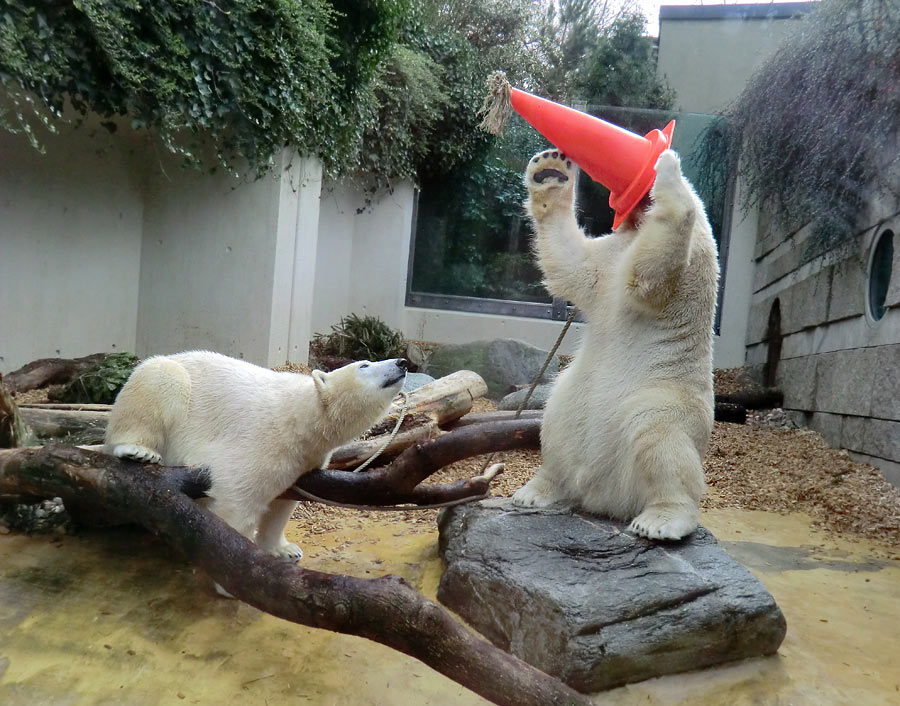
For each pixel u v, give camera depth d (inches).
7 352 318.0
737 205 513.0
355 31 386.9
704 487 154.1
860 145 286.8
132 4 258.4
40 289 328.8
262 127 327.6
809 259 373.7
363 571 165.9
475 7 543.8
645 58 488.1
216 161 358.9
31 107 299.4
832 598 169.6
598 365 159.3
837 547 208.1
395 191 546.6
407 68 459.8
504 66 541.3
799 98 335.3
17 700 107.6
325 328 527.2
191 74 290.8
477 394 251.9
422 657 108.2
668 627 129.4
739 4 445.7
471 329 553.3
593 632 125.6
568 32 526.6
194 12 287.1
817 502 250.5
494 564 145.3
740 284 523.8
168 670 119.3
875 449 283.9
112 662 119.3
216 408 141.9
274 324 366.0
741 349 527.5
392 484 164.1
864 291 302.7
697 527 156.9
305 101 346.3
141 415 138.4
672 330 154.9
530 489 171.5
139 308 379.9
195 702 112.3
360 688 120.1
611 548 146.6
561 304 551.2
